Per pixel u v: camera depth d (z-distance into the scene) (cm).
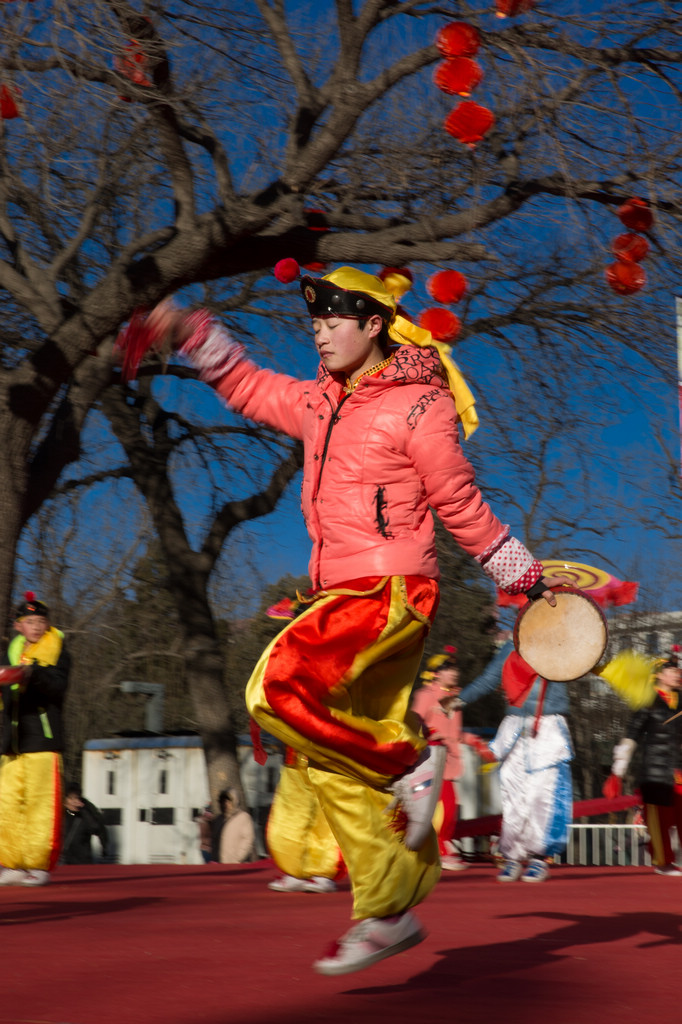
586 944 488
